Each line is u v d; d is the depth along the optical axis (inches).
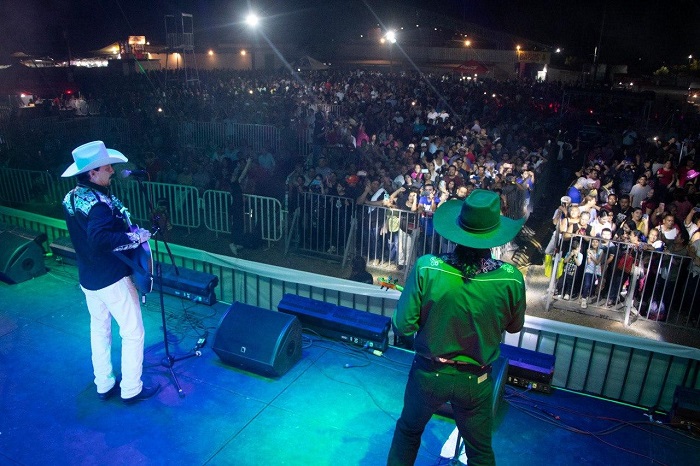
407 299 106.5
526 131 746.2
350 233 357.7
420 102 1032.8
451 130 726.5
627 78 2123.5
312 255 384.8
